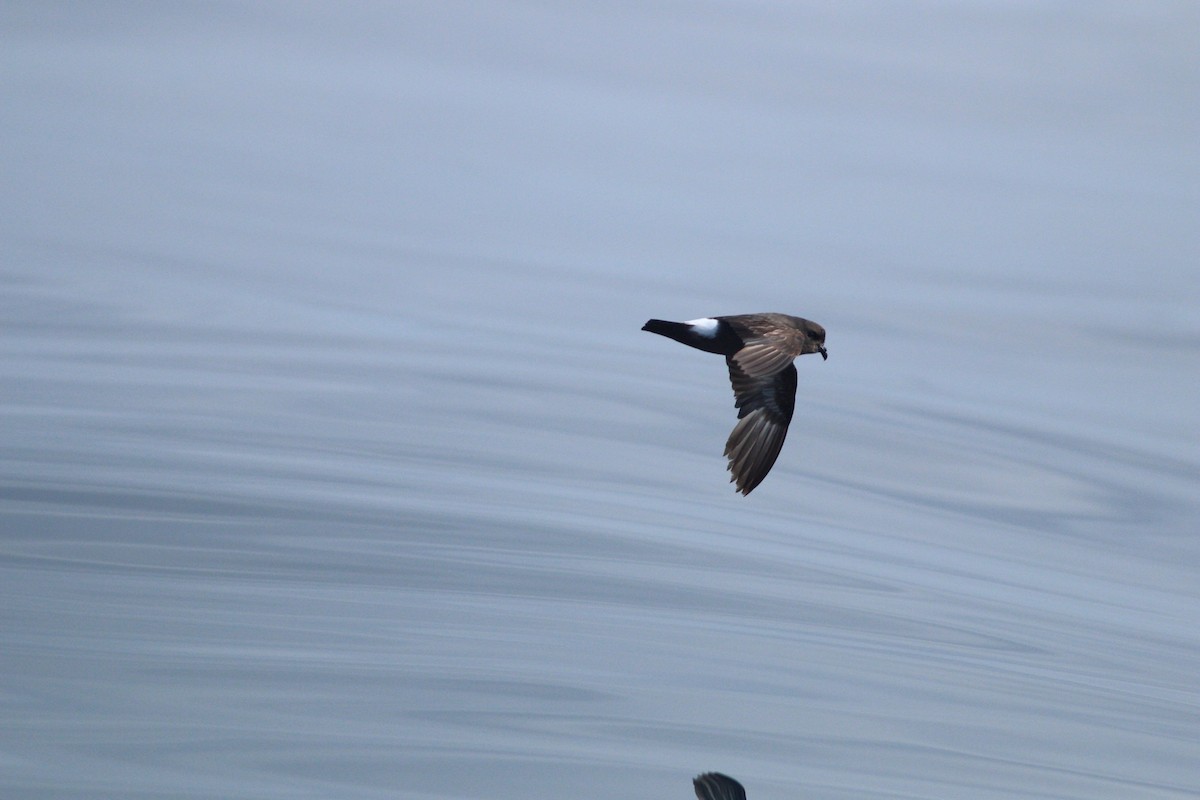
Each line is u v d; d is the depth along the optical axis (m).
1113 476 17.64
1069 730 10.52
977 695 10.95
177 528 12.80
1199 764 10.19
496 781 8.56
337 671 10.00
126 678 9.64
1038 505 16.53
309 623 10.87
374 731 9.06
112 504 13.30
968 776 9.44
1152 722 10.91
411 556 12.59
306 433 16.19
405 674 10.05
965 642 12.17
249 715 9.21
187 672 9.82
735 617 11.97
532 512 14.23
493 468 15.60
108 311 21.05
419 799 8.21
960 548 14.94
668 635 11.38
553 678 10.20
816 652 11.41
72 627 10.48
